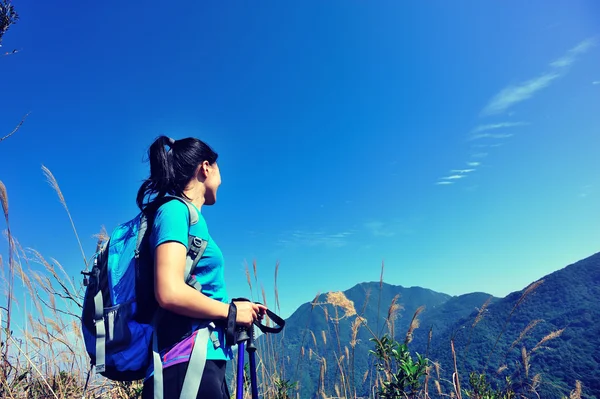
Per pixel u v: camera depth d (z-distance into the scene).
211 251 1.41
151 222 1.36
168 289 1.17
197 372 1.22
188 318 1.31
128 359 1.28
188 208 1.38
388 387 3.77
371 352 4.12
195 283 1.33
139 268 1.29
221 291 1.45
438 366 4.25
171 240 1.24
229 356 1.41
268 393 4.11
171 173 1.49
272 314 1.61
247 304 1.50
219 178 1.70
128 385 3.25
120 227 1.45
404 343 4.00
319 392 4.27
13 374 2.99
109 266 1.32
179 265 1.23
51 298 3.40
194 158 1.57
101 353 1.24
